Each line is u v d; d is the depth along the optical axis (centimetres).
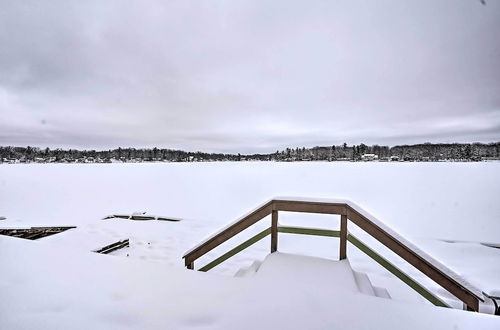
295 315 136
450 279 186
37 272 190
